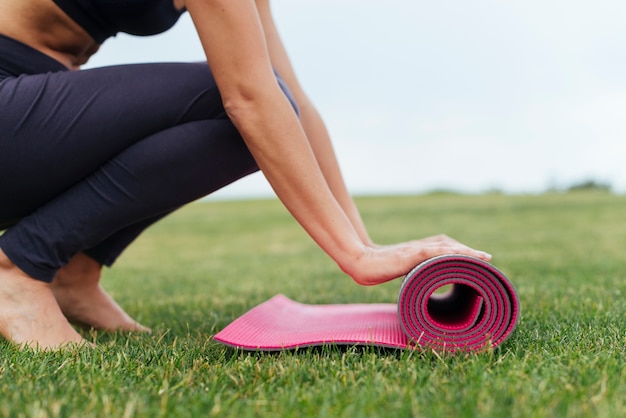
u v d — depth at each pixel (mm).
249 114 1496
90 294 2105
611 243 5914
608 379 1213
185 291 3438
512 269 3861
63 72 1663
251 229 11023
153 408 1089
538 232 8172
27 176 1624
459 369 1349
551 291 2783
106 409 1071
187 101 1682
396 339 1580
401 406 1085
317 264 5301
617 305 2277
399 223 11242
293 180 1525
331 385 1225
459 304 1854
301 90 2057
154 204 1716
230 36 1450
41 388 1230
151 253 7340
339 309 2193
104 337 2006
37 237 1670
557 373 1271
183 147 1662
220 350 1637
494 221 10961
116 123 1632
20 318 1667
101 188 1673
